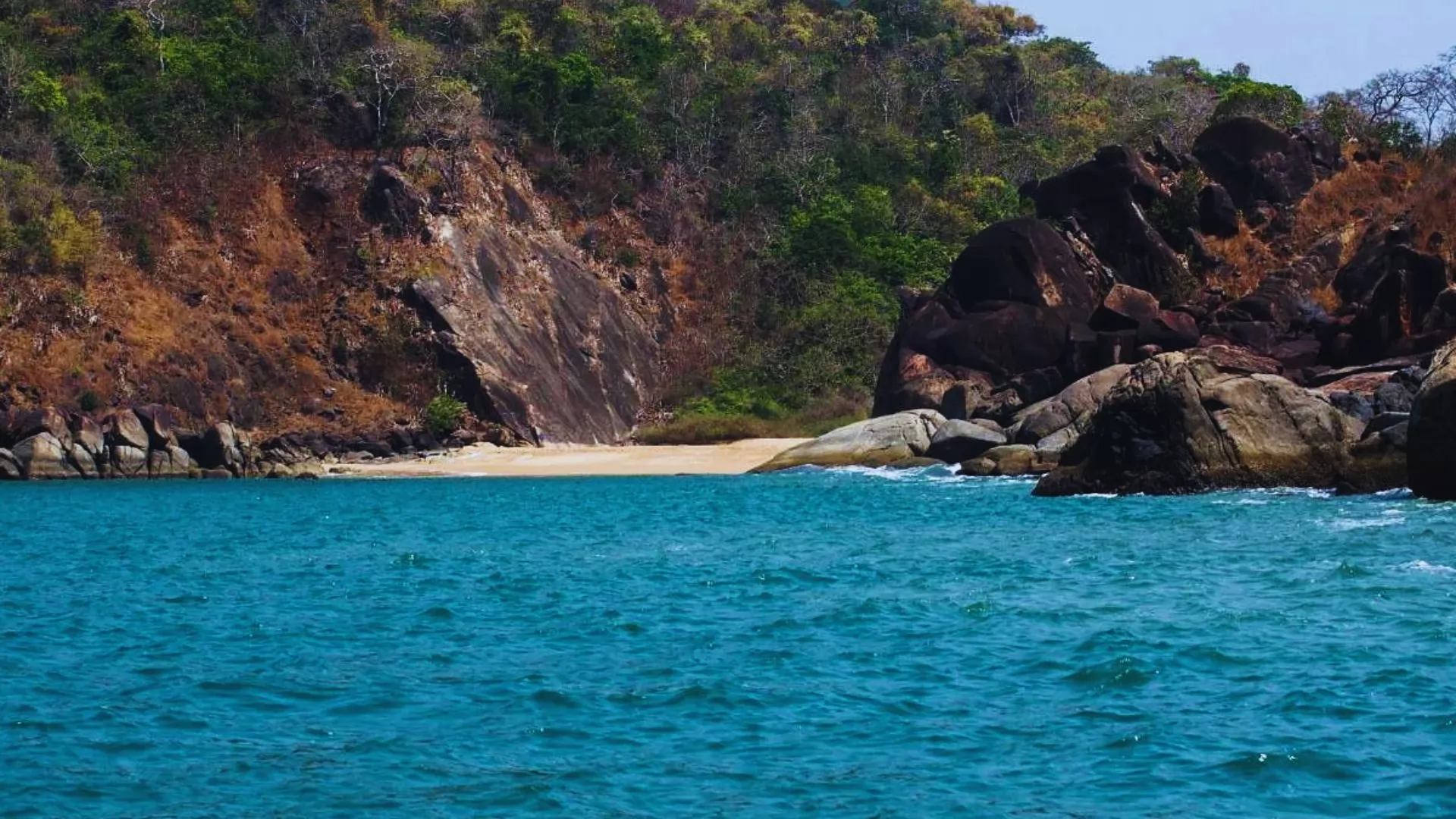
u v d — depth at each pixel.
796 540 35.84
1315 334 59.22
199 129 90.44
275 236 88.81
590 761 15.53
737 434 85.12
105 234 82.94
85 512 50.72
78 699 18.59
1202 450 42.25
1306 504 38.25
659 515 45.00
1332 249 66.31
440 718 17.39
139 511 51.00
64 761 15.77
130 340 78.31
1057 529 35.69
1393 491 39.53
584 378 90.00
